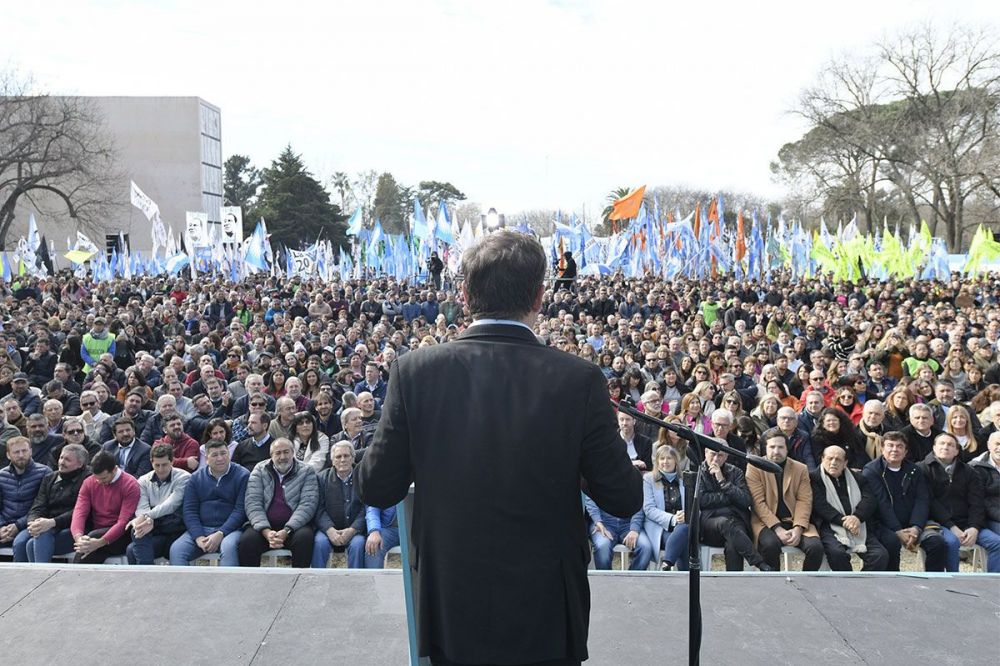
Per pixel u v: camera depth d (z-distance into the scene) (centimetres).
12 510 618
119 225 6331
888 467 609
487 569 179
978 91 4103
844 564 584
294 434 736
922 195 4372
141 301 2133
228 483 622
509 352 188
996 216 4631
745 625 373
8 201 4600
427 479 184
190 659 339
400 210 8475
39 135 4581
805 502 605
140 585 412
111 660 338
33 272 3103
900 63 4250
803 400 929
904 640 360
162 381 1066
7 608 386
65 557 606
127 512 605
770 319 1691
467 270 197
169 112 6525
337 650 347
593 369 188
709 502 605
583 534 190
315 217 6081
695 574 235
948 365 1064
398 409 189
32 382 1214
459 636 181
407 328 1678
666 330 1465
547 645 181
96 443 710
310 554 606
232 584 415
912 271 2906
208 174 6931
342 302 2002
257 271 3062
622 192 7450
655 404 768
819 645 356
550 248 3050
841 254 2969
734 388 938
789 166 4684
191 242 3012
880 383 1036
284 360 1143
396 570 436
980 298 2355
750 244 3056
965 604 399
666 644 354
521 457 179
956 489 611
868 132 4284
